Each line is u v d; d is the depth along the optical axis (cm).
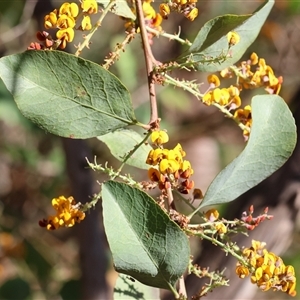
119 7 38
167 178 34
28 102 35
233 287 62
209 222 36
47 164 96
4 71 35
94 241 69
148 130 36
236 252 36
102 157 94
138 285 40
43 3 73
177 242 34
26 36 93
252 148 38
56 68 35
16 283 78
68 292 76
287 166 65
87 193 66
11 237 89
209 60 36
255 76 40
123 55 93
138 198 34
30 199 95
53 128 36
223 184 38
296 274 87
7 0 92
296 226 65
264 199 64
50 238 92
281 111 39
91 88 36
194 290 61
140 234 34
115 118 36
